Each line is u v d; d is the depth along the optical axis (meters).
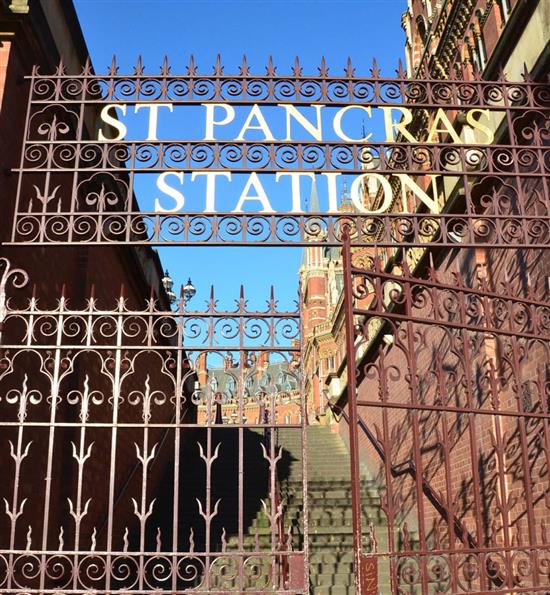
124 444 9.10
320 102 5.28
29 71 5.38
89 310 4.52
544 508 6.02
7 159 4.95
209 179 5.02
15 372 5.04
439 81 5.43
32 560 5.33
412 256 11.17
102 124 6.92
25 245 4.69
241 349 4.45
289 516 9.70
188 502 10.68
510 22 6.56
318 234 5.21
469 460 8.03
